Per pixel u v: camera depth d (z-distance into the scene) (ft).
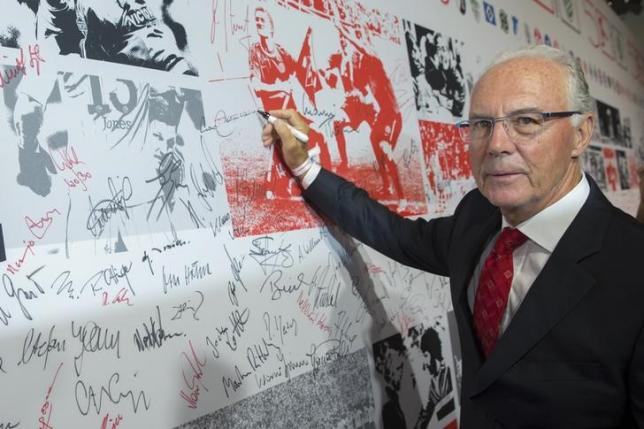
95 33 2.17
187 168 2.44
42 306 1.90
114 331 2.09
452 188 4.57
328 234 3.22
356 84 3.64
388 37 4.07
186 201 2.42
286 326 2.81
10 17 1.93
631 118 11.37
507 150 2.11
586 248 2.10
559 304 2.09
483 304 2.46
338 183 3.09
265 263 2.76
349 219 3.09
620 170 9.68
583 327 2.03
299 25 3.22
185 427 2.28
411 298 3.85
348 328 3.23
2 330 1.79
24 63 1.95
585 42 9.57
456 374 4.19
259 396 2.61
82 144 2.08
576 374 2.07
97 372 2.02
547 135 2.11
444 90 4.70
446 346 4.14
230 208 2.62
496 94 2.15
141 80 2.31
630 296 1.94
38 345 1.87
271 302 2.75
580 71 2.24
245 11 2.85
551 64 2.17
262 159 2.83
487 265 2.49
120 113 2.21
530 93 2.10
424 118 4.35
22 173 1.90
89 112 2.12
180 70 2.47
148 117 2.31
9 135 1.89
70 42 2.09
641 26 14.66
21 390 1.82
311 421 2.87
